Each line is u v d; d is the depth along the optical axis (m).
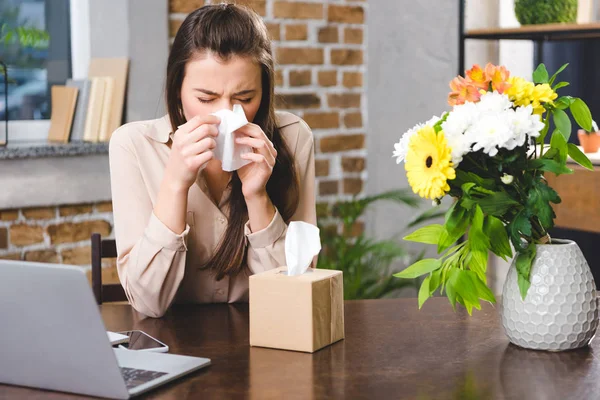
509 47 2.79
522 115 1.10
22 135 2.85
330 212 3.19
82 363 0.99
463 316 1.38
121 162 1.61
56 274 0.95
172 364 1.10
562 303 1.14
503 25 2.68
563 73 2.75
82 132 2.80
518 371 1.08
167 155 1.62
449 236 1.16
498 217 1.18
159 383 1.03
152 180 1.60
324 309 1.19
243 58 1.41
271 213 1.50
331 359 1.14
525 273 1.15
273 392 1.01
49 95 2.94
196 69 1.41
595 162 2.22
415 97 2.98
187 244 1.59
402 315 1.39
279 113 1.74
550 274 1.14
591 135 2.30
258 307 1.20
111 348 0.96
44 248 2.64
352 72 3.25
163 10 2.75
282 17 3.04
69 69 2.96
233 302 1.59
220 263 1.57
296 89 3.11
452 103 1.20
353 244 3.14
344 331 1.29
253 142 1.39
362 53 3.26
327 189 3.22
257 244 1.50
